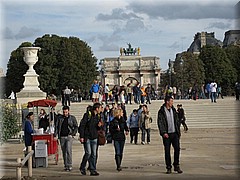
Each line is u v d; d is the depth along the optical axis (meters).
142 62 134.75
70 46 99.06
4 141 31.12
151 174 17.92
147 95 55.91
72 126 19.64
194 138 34.59
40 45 98.38
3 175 17.47
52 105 31.98
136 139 31.48
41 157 20.73
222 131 41.53
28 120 21.48
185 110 50.81
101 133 18.55
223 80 115.19
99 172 18.77
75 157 24.72
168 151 18.00
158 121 17.98
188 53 107.19
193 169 19.00
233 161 21.34
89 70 102.75
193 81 104.56
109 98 59.97
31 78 53.56
